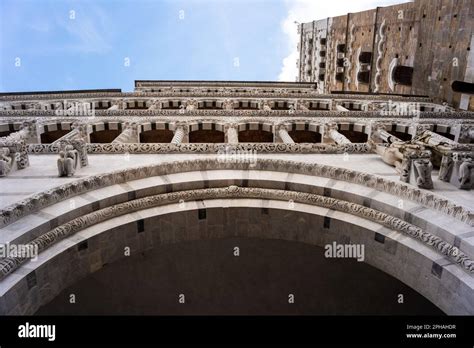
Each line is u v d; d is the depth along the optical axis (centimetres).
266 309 1431
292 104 2655
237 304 1431
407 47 2970
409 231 951
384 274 1295
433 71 2672
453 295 814
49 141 1973
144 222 1070
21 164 1225
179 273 1370
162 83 3656
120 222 1030
